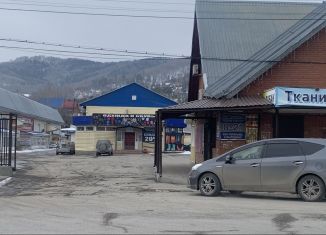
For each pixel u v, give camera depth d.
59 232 9.86
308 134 25.09
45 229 10.18
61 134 91.88
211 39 31.62
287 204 13.95
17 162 36.88
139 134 66.75
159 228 10.27
